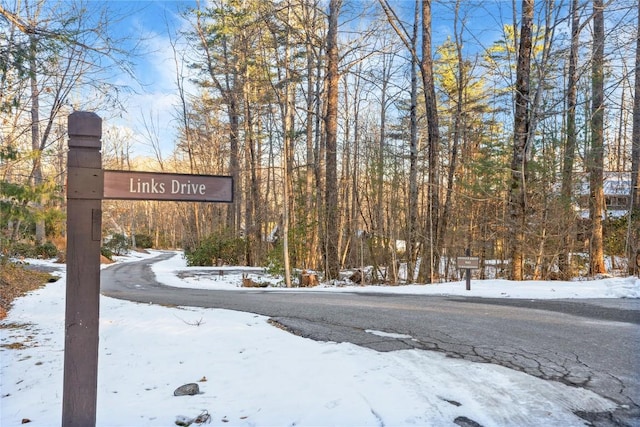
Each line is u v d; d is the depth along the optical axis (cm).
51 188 431
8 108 645
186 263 2919
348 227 2186
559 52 1304
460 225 1955
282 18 1680
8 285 1208
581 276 1443
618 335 541
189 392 368
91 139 249
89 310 245
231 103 2377
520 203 1279
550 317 661
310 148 2077
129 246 4306
